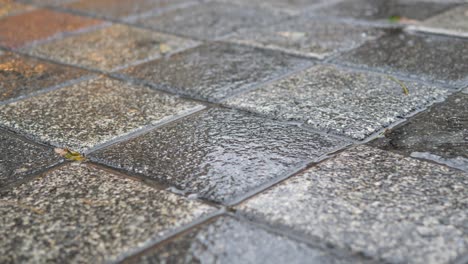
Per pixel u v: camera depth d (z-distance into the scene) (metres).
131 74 0.61
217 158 0.45
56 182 0.43
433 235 0.37
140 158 0.46
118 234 0.38
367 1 0.85
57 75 0.61
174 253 0.37
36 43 0.71
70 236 0.38
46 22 0.79
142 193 0.42
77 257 0.37
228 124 0.50
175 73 0.60
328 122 0.50
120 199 0.41
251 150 0.46
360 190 0.41
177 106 0.53
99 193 0.42
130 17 0.80
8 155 0.47
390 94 0.54
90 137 0.49
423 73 0.58
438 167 0.43
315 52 0.65
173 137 0.48
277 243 0.37
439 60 0.61
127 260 0.36
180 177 0.43
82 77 0.60
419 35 0.69
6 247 0.38
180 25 0.76
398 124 0.49
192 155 0.46
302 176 0.43
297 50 0.66
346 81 0.57
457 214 0.39
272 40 0.69
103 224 0.39
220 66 0.62
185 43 0.69
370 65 0.61
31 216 0.40
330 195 0.41
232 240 0.37
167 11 0.83
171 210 0.40
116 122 0.51
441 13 0.78
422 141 0.47
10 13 0.85
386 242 0.37
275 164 0.44
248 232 0.38
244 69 0.61
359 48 0.66
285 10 0.82
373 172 0.43
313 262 0.36
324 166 0.44
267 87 0.56
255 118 0.51
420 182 0.42
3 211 0.41
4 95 0.57
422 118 0.50
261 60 0.63
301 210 0.40
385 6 0.82
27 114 0.53
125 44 0.69
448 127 0.48
